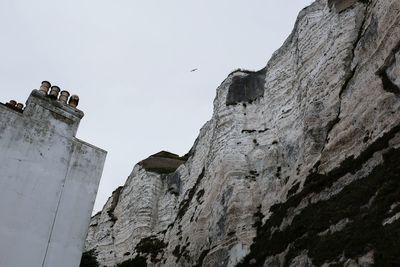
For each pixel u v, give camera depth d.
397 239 17.14
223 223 34.31
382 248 17.61
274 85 41.91
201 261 34.53
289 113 37.22
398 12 25.16
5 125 17.33
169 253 42.84
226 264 30.61
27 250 15.98
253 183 35.44
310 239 23.16
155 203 54.38
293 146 33.81
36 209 16.77
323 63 33.25
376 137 23.28
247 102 44.12
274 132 37.97
